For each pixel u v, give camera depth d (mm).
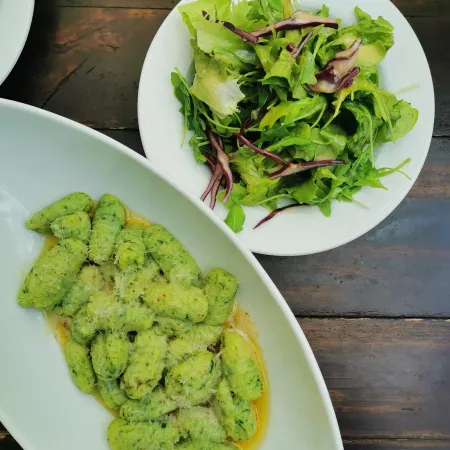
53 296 314
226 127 319
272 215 327
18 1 320
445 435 365
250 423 319
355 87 311
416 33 374
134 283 311
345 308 365
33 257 335
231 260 314
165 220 326
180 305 305
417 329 366
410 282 367
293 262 364
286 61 300
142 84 314
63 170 327
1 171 328
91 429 328
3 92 361
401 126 324
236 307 326
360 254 367
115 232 319
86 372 320
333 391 363
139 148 364
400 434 365
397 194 326
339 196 329
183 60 323
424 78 329
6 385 316
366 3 328
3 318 325
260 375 323
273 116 309
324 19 313
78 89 363
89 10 366
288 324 300
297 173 337
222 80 308
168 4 367
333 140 320
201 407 320
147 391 307
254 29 316
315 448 308
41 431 320
